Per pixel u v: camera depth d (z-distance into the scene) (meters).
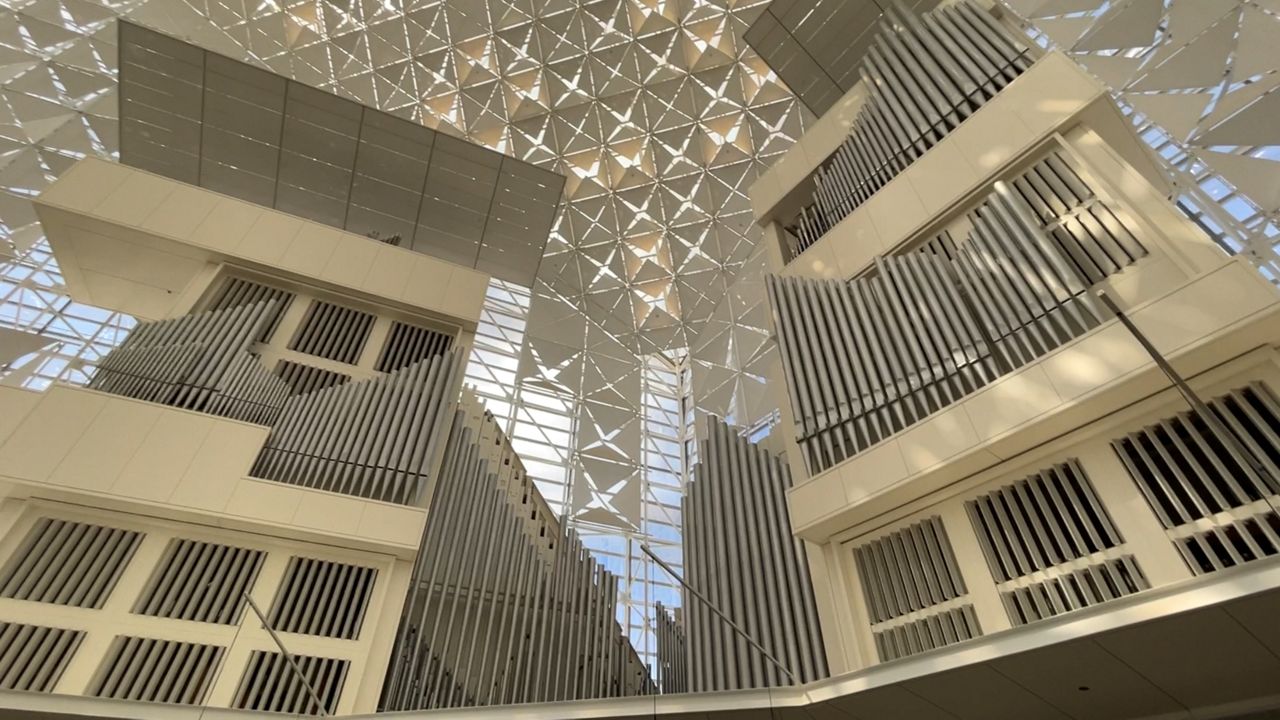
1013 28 11.23
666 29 22.36
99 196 11.90
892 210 10.30
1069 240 7.92
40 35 20.08
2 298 19.47
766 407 22.17
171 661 8.41
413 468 10.70
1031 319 7.53
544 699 9.02
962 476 7.49
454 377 12.32
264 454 10.10
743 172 24.33
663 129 24.05
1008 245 8.23
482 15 22.22
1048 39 14.95
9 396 9.52
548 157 24.55
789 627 8.89
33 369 19.09
